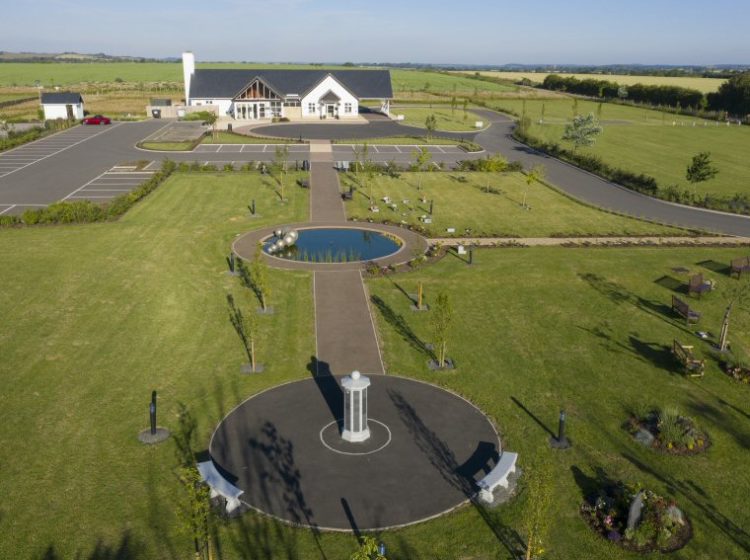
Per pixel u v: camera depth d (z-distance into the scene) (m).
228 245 35.28
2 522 14.75
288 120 93.25
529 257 34.94
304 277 30.83
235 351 23.44
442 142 76.06
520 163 60.16
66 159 61.00
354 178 53.94
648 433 18.62
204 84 98.06
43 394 20.20
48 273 30.47
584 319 26.97
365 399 18.05
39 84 143.25
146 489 15.99
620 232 40.56
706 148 75.75
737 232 41.09
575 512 15.52
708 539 14.76
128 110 104.00
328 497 15.88
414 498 15.91
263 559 13.88
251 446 17.89
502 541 14.55
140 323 25.42
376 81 102.25
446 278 31.38
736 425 19.48
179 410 19.58
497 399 20.62
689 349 23.59
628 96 135.38
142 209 42.59
